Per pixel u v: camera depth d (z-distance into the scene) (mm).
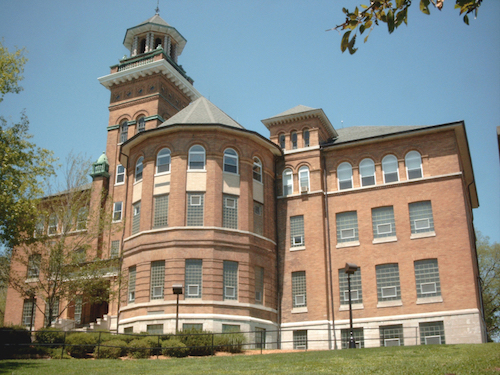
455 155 37156
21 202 31625
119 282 36094
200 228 34844
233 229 35750
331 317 36812
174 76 52406
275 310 37406
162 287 34250
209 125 37000
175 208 35469
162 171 37312
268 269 37500
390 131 41344
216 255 34562
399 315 35062
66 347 27453
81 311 44375
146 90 51406
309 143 41594
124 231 38656
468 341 32906
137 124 50625
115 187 48000
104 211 40312
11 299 47250
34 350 26297
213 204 35625
